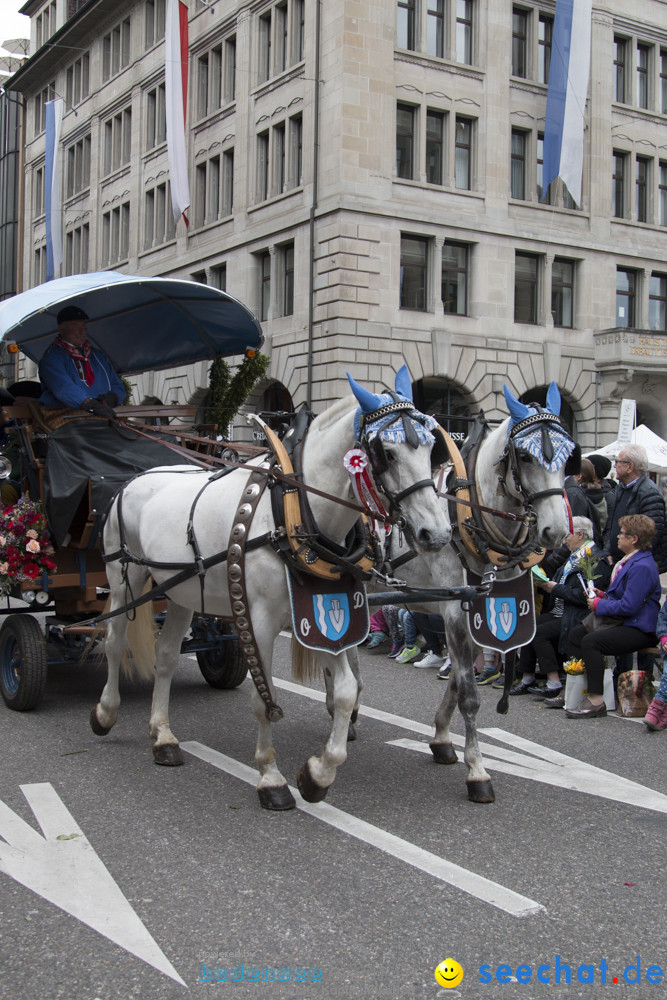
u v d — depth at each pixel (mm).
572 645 7344
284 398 24438
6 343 6965
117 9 33094
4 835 4445
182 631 5715
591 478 9508
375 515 4207
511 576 5355
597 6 25734
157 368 9156
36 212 41562
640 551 7152
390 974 3189
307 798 4676
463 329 23766
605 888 3904
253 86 25562
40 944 3398
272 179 24828
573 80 23828
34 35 43375
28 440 6996
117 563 5980
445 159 23688
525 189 25156
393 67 22609
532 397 25516
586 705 7164
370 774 5504
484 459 5191
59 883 3914
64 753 5801
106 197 34438
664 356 25641
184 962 3268
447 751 5711
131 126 32438
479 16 24141
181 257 28719
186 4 28656
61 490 6453
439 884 3916
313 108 22750
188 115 28656
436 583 5312
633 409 13047
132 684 7848
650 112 27141
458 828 4598
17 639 6684
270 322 24500
